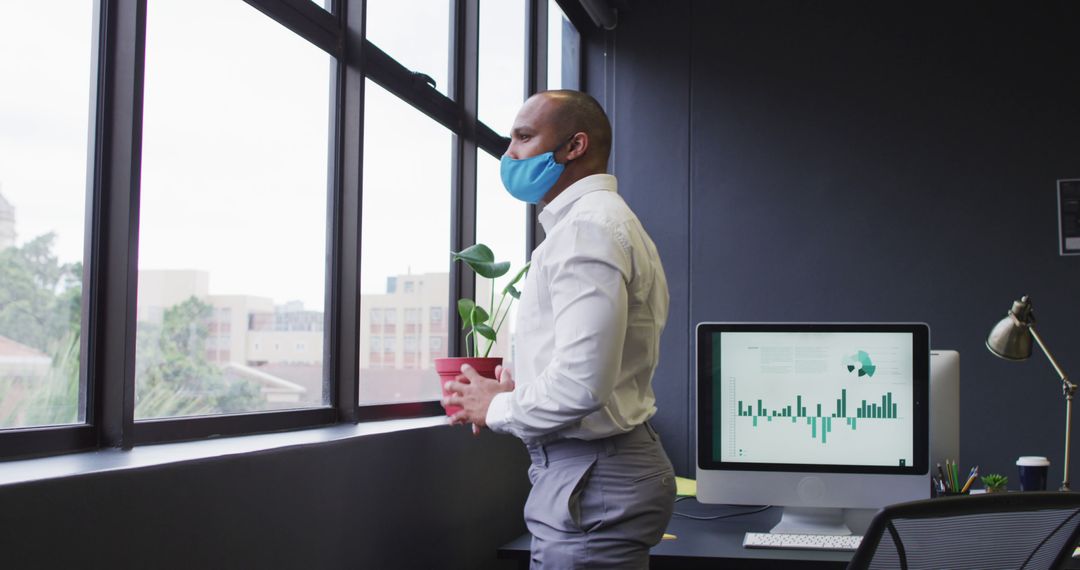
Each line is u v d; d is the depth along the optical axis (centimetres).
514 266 362
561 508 145
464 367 155
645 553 150
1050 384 394
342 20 229
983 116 412
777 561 183
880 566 130
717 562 185
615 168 448
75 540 109
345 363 225
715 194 437
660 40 450
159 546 123
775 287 427
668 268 438
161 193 166
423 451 207
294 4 208
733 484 214
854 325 214
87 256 148
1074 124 402
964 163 413
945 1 420
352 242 226
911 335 212
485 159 331
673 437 429
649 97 449
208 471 133
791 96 434
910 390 211
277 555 149
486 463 250
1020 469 238
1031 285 401
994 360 401
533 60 388
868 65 427
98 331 148
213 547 134
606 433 145
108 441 146
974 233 409
